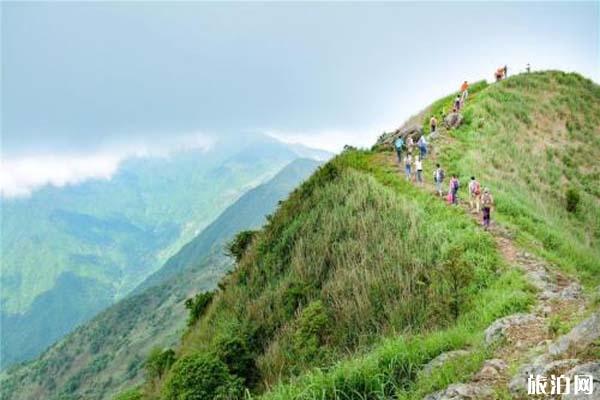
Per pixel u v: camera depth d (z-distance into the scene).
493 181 31.70
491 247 21.78
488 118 43.06
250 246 38.06
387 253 24.20
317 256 27.33
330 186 33.91
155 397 29.11
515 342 11.73
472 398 9.52
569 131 46.56
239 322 26.61
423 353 12.59
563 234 26.66
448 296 18.61
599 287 14.06
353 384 11.84
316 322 21.48
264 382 20.11
